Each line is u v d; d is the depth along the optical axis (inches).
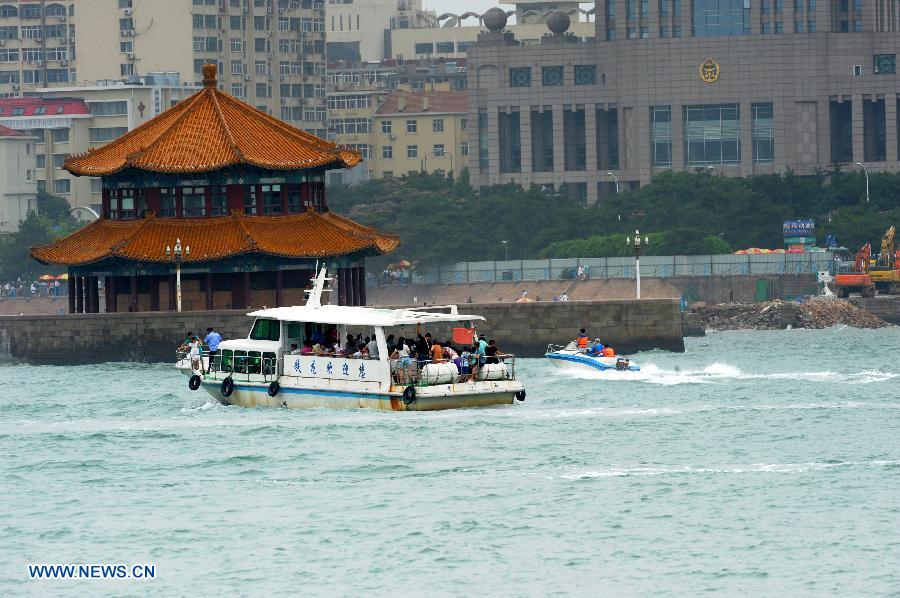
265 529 6063.0
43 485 6904.5
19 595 5329.7
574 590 5285.4
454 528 6038.4
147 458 7450.8
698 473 6943.9
